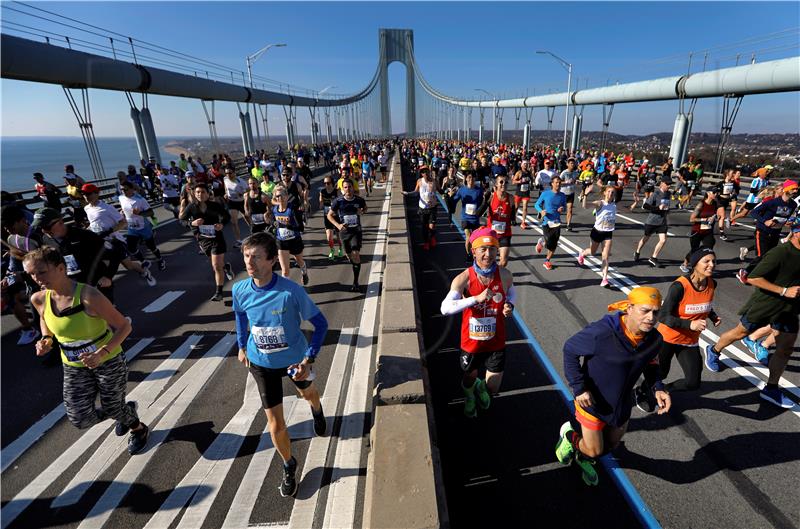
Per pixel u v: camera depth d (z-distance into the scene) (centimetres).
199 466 280
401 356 335
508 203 621
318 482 265
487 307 292
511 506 256
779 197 609
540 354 434
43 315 248
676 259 784
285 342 243
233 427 319
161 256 780
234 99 2867
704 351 443
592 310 547
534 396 364
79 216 557
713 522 243
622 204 1503
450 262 773
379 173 2236
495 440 312
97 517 242
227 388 370
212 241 548
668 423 327
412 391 285
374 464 228
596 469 284
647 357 228
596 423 245
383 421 264
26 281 417
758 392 364
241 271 723
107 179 1205
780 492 262
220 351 436
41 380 381
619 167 1805
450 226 1091
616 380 233
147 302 574
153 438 307
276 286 236
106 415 274
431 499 206
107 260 405
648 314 212
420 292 619
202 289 626
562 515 249
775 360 339
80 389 262
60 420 327
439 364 419
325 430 308
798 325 326
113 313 257
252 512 245
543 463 289
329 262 766
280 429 249
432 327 500
